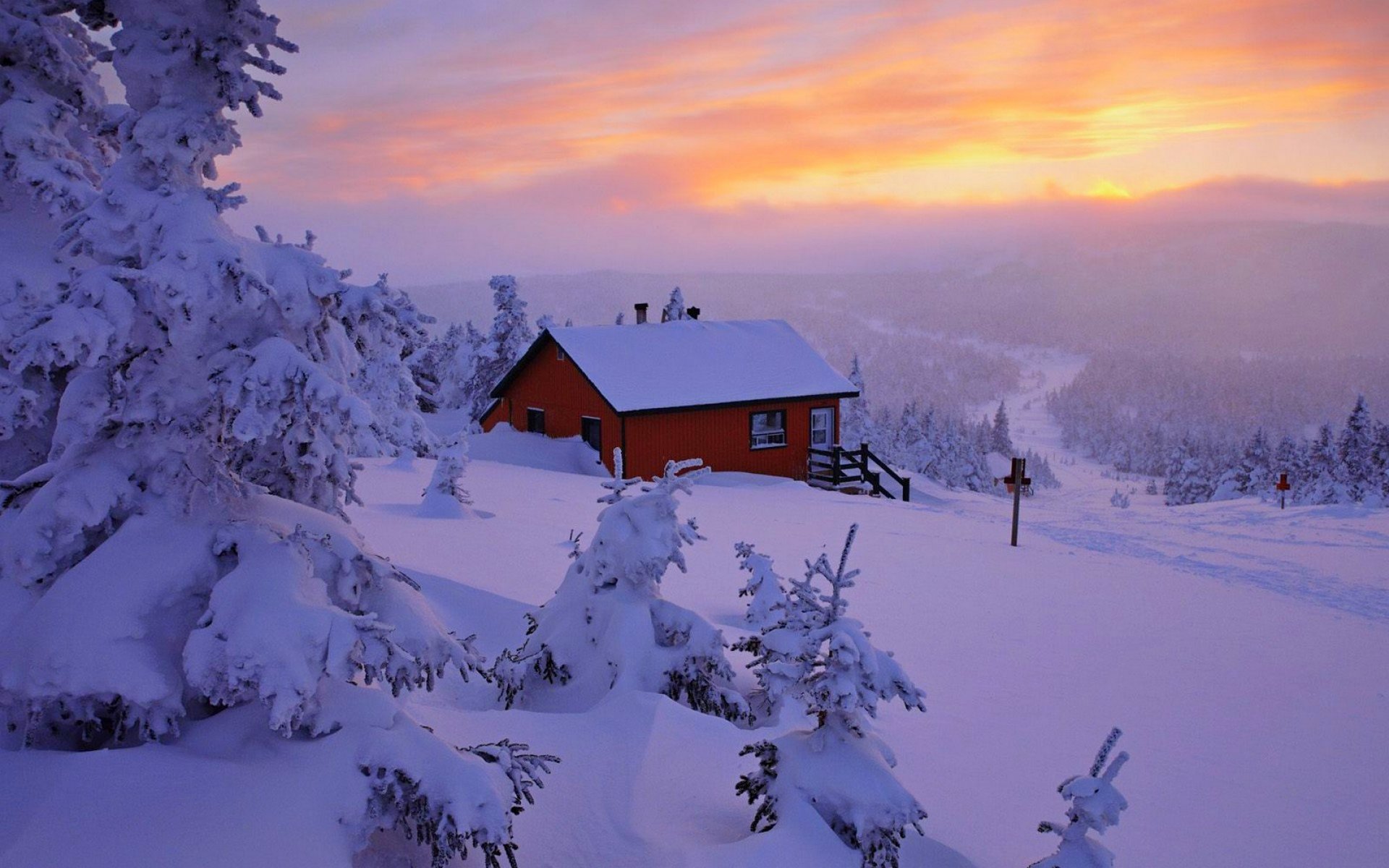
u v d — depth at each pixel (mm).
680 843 4727
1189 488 100438
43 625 3732
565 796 5168
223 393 4078
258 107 4398
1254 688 9406
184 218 4078
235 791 3582
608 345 30828
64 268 6453
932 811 6035
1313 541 19234
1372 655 10883
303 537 4195
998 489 105250
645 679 6672
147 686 3707
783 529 17719
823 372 31594
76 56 7184
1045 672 9523
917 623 11203
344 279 4430
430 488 15242
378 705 4211
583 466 28703
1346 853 5965
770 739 6074
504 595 9914
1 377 5750
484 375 49562
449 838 3764
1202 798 6684
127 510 4242
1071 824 4473
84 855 3168
